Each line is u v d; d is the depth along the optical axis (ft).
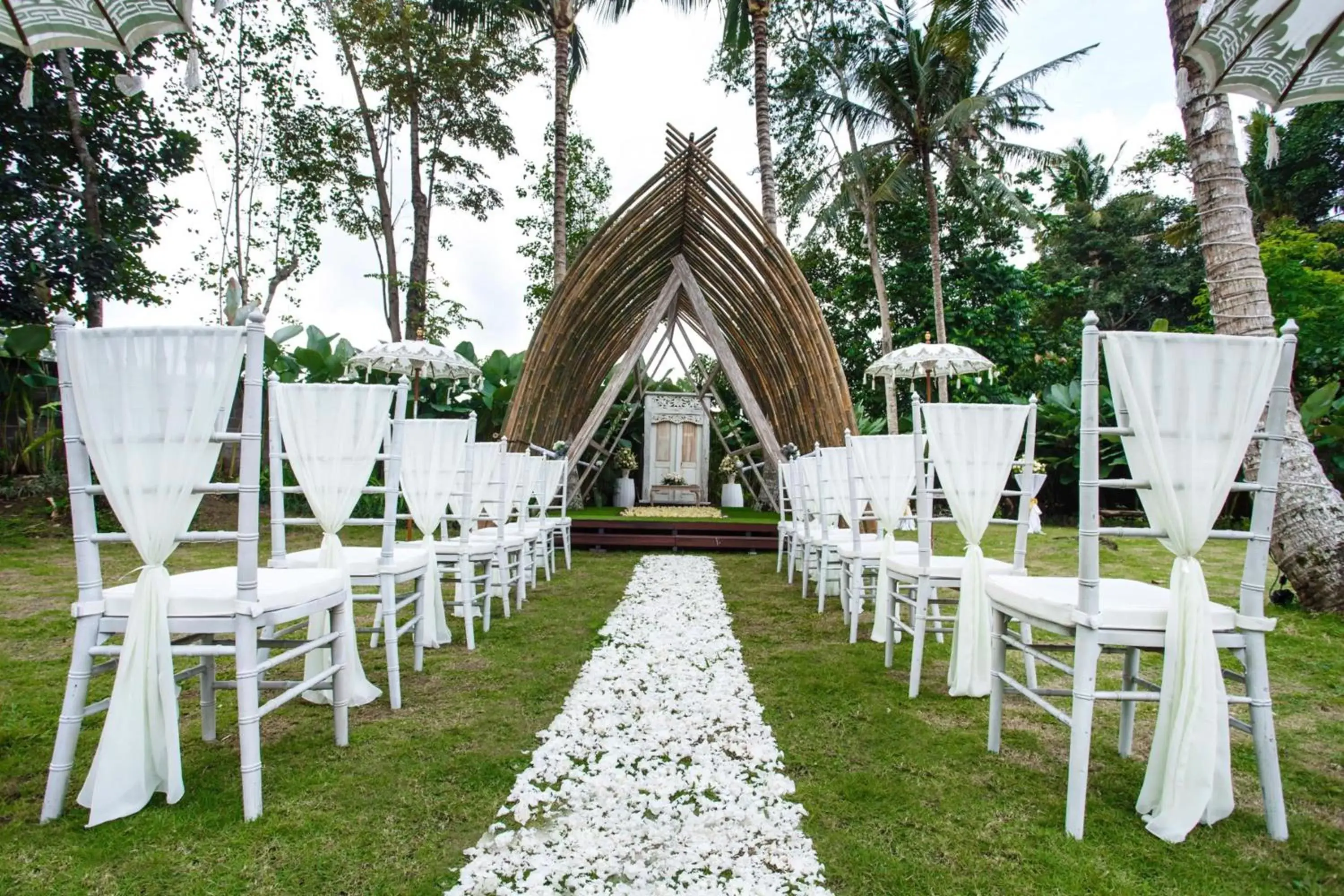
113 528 23.43
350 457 8.39
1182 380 5.57
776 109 48.34
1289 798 6.15
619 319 31.17
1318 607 13.07
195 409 5.65
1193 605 5.59
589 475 35.91
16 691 8.64
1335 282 34.17
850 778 6.45
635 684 9.12
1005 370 47.73
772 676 9.59
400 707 8.30
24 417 28.30
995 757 6.97
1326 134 49.16
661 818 5.65
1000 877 4.90
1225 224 13.17
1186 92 7.75
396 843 5.29
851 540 14.29
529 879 4.77
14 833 5.36
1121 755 6.99
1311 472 13.35
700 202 24.54
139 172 31.30
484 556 12.17
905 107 40.04
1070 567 19.19
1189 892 4.75
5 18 6.60
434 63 40.68
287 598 6.22
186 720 7.85
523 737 7.38
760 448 34.01
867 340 50.85
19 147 27.78
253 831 5.42
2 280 27.20
